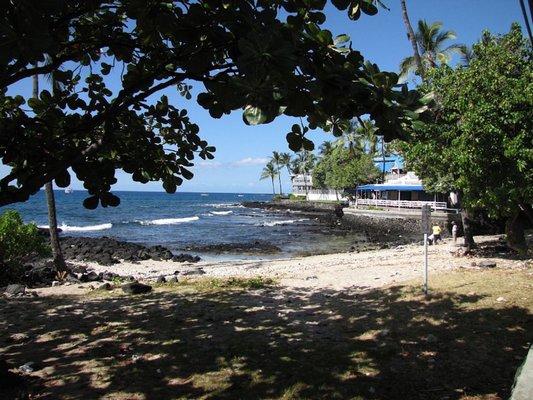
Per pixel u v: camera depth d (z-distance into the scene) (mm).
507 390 5277
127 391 5438
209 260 28422
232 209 96938
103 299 11391
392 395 5207
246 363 6324
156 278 17422
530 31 2312
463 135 10750
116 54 4285
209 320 8805
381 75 2652
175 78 3766
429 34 30266
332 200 92812
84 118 4703
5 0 2076
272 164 126250
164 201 139750
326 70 2723
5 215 15633
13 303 11102
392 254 23188
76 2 3260
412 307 9148
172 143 5379
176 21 3068
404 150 15141
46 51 2156
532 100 9656
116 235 44656
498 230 31031
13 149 4516
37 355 6871
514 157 9789
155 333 7945
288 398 5152
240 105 2625
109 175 4117
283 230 50719
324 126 3438
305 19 3361
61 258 17344
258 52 2357
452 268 14242
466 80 11062
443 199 54625
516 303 8828
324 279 13922
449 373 5824
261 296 11281
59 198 127688
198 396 5270
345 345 7051
